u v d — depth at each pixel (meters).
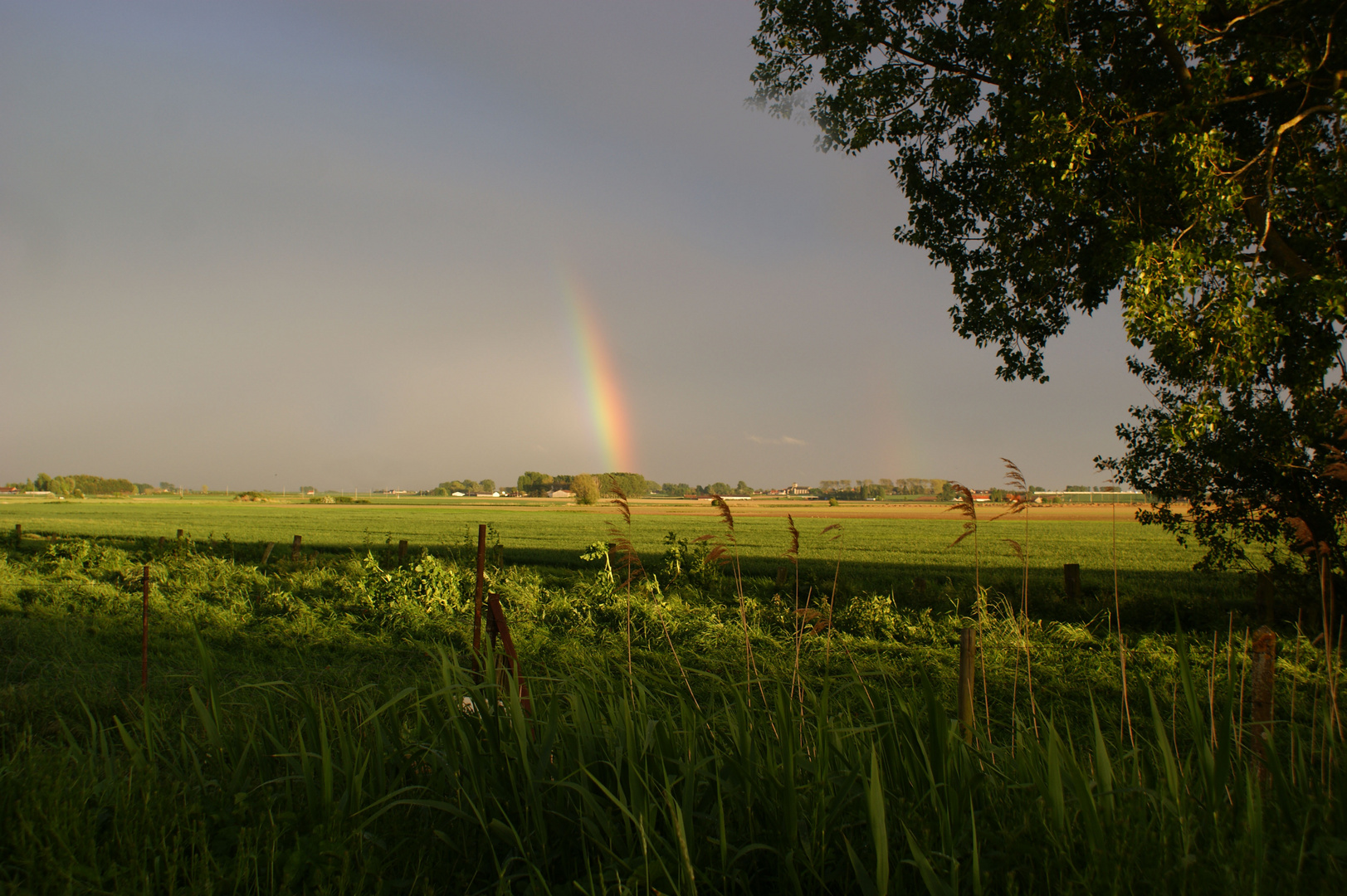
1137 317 10.21
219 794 3.30
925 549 39.50
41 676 7.71
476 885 2.87
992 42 11.23
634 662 9.98
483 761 3.27
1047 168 10.77
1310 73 10.49
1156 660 10.06
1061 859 2.48
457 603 15.25
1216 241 10.52
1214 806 2.74
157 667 9.44
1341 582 11.43
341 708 4.28
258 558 25.75
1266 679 3.49
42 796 2.89
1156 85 12.02
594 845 2.89
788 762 2.74
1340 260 10.91
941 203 13.94
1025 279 13.25
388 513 101.56
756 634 12.42
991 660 10.45
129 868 2.60
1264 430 11.55
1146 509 14.09
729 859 2.79
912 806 2.85
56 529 53.69
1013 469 5.20
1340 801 2.88
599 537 45.09
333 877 2.62
